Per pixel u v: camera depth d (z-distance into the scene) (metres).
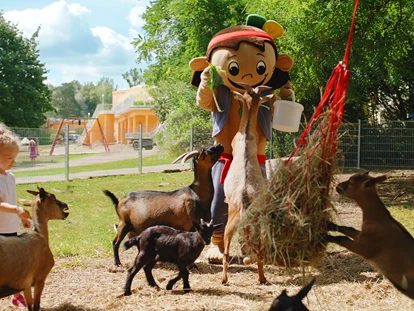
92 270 8.27
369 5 15.88
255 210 5.76
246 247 5.91
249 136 7.48
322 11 15.91
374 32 16.62
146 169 27.39
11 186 6.25
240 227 5.91
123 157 36.25
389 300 6.62
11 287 5.46
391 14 17.25
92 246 9.93
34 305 5.82
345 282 7.38
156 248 6.95
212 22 17.80
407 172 23.09
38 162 31.27
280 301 4.16
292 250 5.63
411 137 24.53
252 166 7.25
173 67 21.62
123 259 8.99
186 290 7.00
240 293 6.91
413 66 23.97
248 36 8.78
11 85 42.38
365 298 6.71
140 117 53.75
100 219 13.04
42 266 5.82
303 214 5.56
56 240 10.48
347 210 13.69
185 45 20.05
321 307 6.18
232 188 7.24
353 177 5.52
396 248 5.27
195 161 8.30
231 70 8.63
